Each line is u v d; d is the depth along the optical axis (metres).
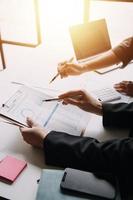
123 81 1.08
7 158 0.74
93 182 0.64
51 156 0.73
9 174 0.69
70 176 0.65
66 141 0.74
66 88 1.08
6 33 1.61
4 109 0.89
